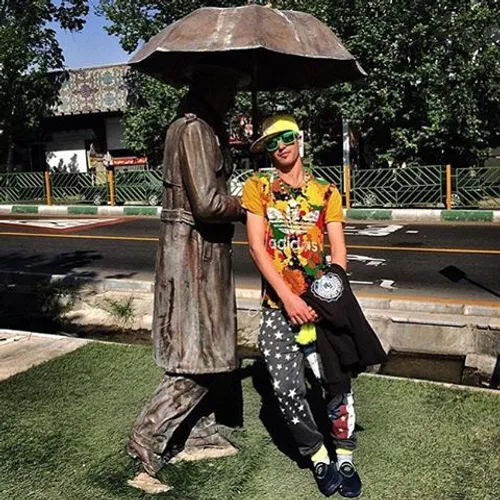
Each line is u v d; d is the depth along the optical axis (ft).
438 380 16.97
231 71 10.59
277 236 9.86
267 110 50.83
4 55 64.69
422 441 11.75
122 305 23.38
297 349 9.94
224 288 10.83
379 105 50.03
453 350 18.43
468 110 47.85
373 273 27.04
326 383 9.83
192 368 10.60
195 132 10.27
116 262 31.55
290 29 9.93
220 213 10.18
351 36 50.21
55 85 73.20
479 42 48.44
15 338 19.04
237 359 11.10
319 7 48.85
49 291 25.00
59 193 63.52
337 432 10.12
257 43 9.42
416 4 48.60
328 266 10.03
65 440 12.20
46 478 10.83
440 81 48.44
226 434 12.19
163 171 10.84
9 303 25.73
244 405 13.91
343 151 53.62
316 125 54.60
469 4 48.65
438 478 10.47
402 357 18.62
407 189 49.42
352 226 43.04
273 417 13.19
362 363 9.45
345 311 9.31
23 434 12.50
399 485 10.28
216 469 10.98
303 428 10.02
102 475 10.85
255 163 12.16
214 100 10.64
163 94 55.47
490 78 47.75
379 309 20.92
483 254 30.42
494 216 43.65
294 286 9.78
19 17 69.67
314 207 9.87
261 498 10.04
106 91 72.28
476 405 13.24
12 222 50.39
